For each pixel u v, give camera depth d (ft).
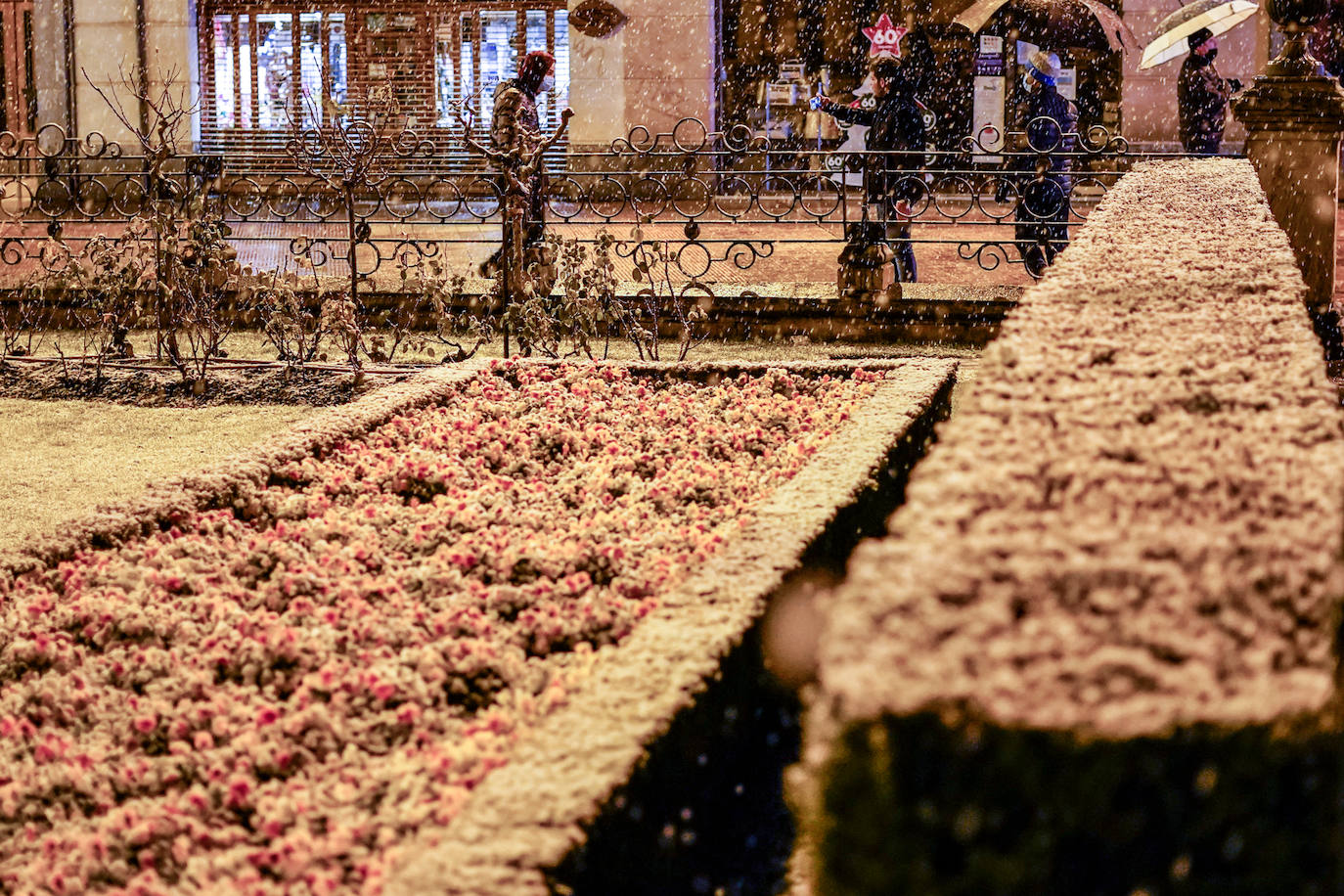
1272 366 10.18
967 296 33.58
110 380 27.14
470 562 13.67
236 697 11.30
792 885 9.96
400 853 8.23
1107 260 14.82
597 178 65.36
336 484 16.94
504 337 28.86
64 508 19.80
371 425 19.27
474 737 9.53
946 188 64.23
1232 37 63.21
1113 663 5.69
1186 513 7.13
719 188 65.31
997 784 5.70
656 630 10.36
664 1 65.31
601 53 65.72
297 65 67.15
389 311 34.14
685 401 21.40
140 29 65.77
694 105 65.87
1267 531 6.89
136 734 10.85
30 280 31.99
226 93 67.56
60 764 10.45
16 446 23.43
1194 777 5.67
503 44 66.80
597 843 7.70
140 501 15.70
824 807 6.06
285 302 28.68
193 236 27.86
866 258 33.19
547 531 15.08
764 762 11.21
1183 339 11.09
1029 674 5.67
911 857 5.82
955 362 22.72
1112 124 65.05
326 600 13.11
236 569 14.30
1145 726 5.49
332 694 10.92
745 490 16.21
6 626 13.04
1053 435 8.57
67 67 66.59
